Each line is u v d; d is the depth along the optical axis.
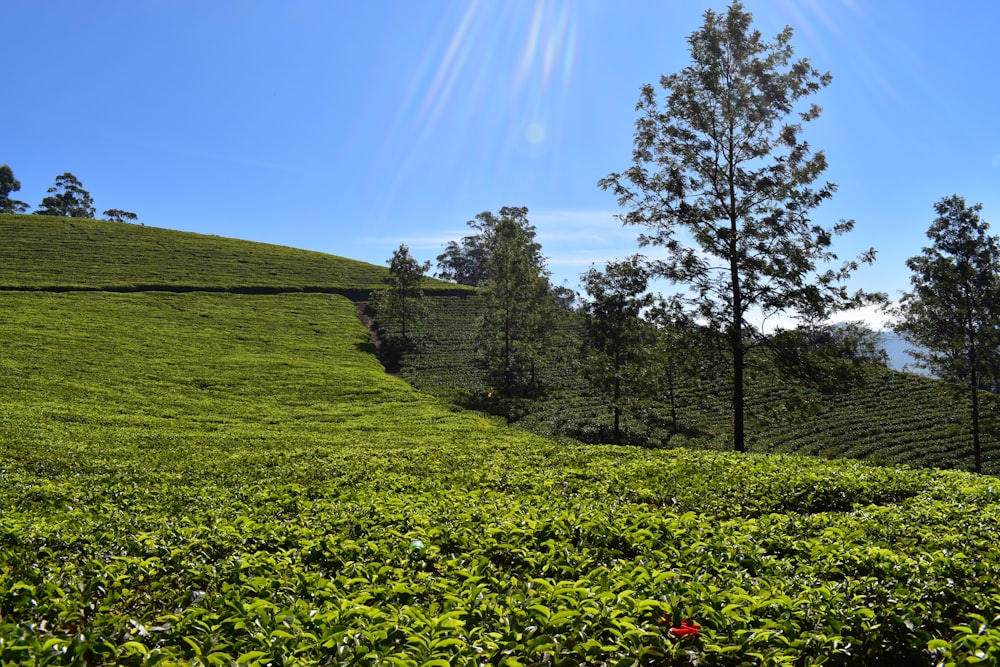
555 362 57.72
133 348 48.75
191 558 10.38
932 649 6.93
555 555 10.35
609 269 39.25
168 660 6.57
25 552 10.48
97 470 20.75
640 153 28.52
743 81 27.20
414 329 68.75
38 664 6.32
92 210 159.62
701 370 30.34
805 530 11.98
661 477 17.95
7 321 50.47
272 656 6.53
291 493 16.70
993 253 33.66
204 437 29.50
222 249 93.94
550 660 6.94
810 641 7.07
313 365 51.16
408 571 9.77
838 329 27.06
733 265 27.14
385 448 28.61
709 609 7.47
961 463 36.47
